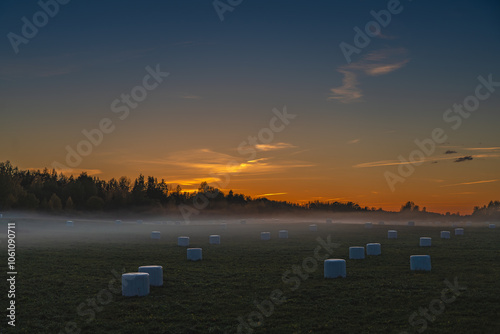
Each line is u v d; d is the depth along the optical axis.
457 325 18.22
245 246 45.47
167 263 33.19
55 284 25.08
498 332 17.42
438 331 17.59
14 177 137.25
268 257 36.53
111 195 158.12
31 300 21.91
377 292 23.14
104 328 18.34
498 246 44.31
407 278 26.64
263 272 29.14
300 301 21.78
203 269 30.38
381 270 29.48
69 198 130.62
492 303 21.09
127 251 40.38
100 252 39.09
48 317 19.55
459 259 34.62
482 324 18.31
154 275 24.69
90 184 154.75
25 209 114.06
